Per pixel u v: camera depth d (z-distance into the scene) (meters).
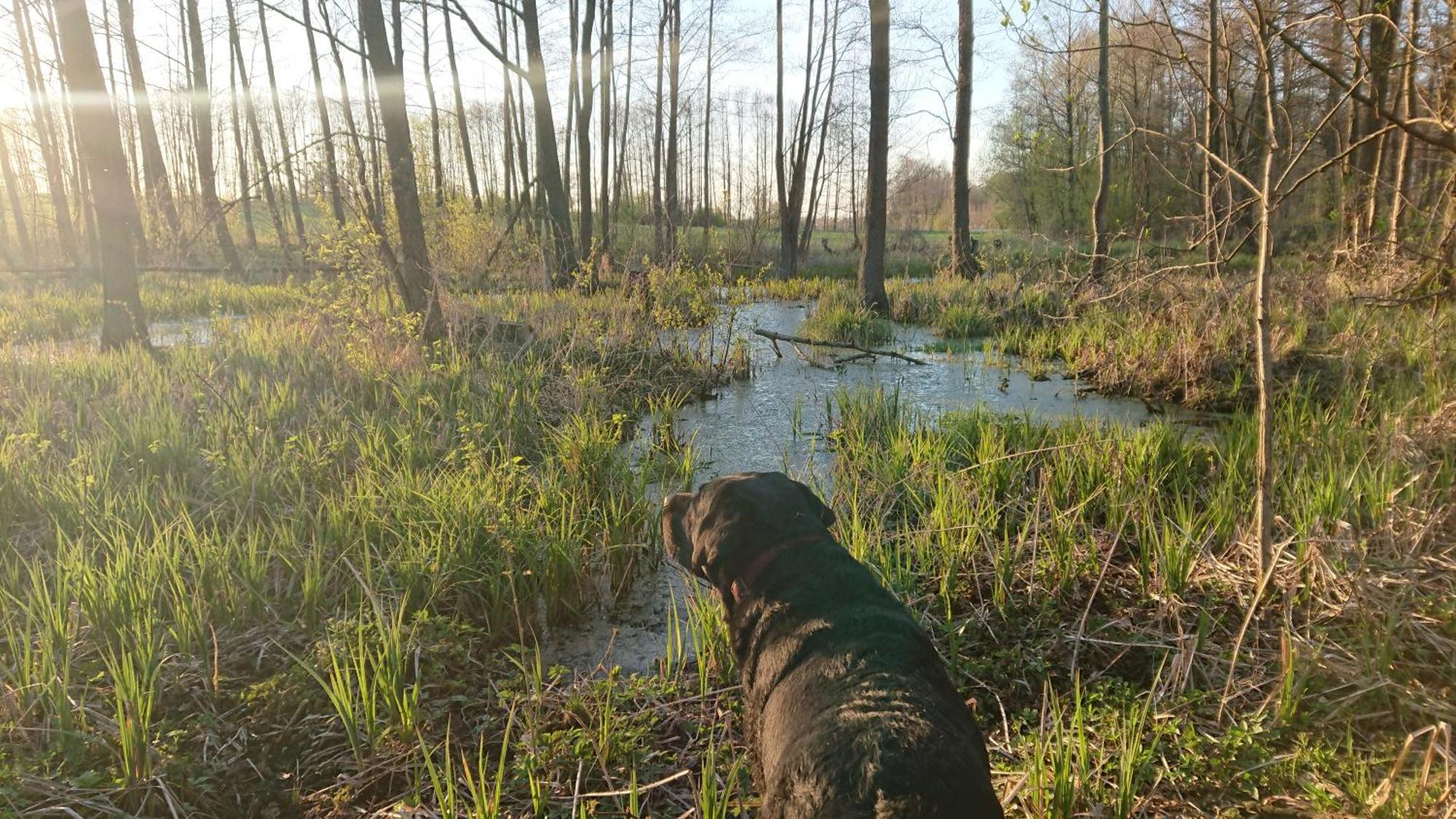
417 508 5.77
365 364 9.62
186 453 6.79
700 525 3.13
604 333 12.41
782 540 2.92
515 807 3.38
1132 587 4.96
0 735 3.68
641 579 5.80
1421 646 3.91
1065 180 36.88
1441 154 11.46
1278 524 5.12
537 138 19.80
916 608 4.81
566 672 4.46
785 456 7.33
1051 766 3.29
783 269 29.69
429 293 10.77
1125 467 6.27
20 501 5.94
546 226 21.11
